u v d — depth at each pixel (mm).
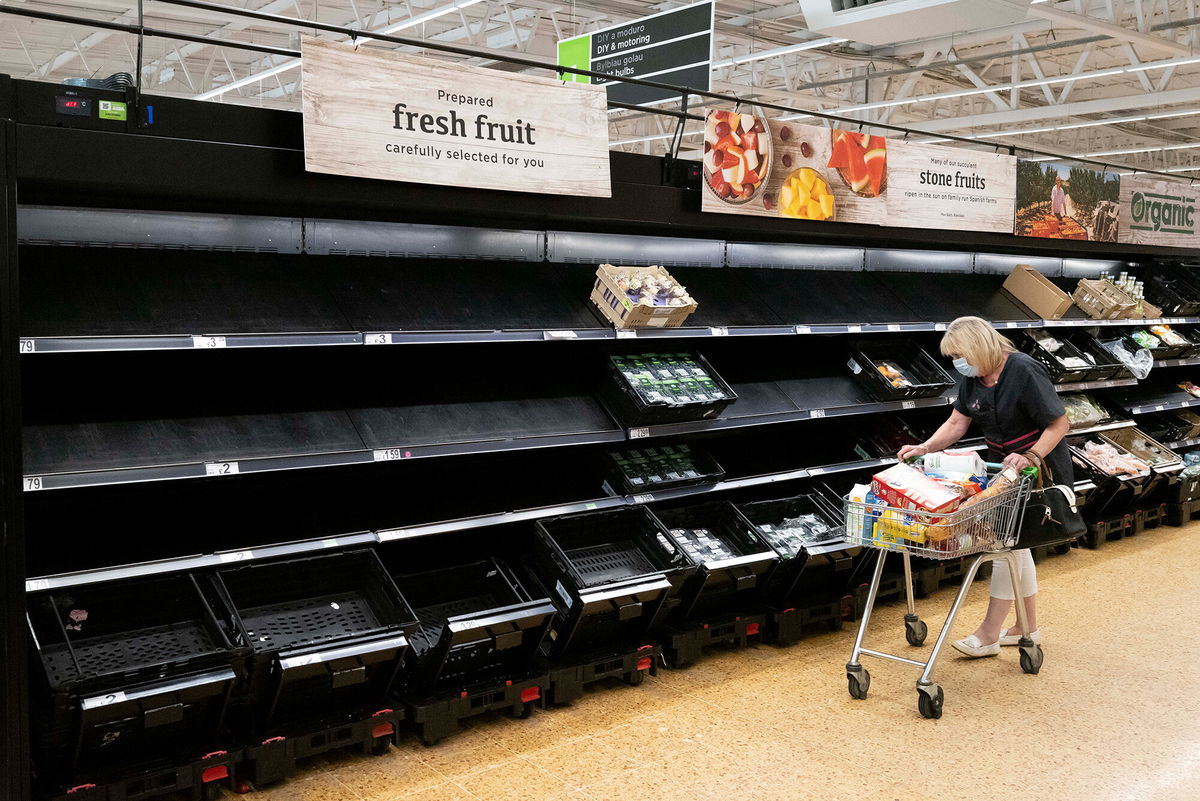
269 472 3186
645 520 4094
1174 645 4539
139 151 2877
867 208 4902
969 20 6777
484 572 3771
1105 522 6410
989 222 5605
